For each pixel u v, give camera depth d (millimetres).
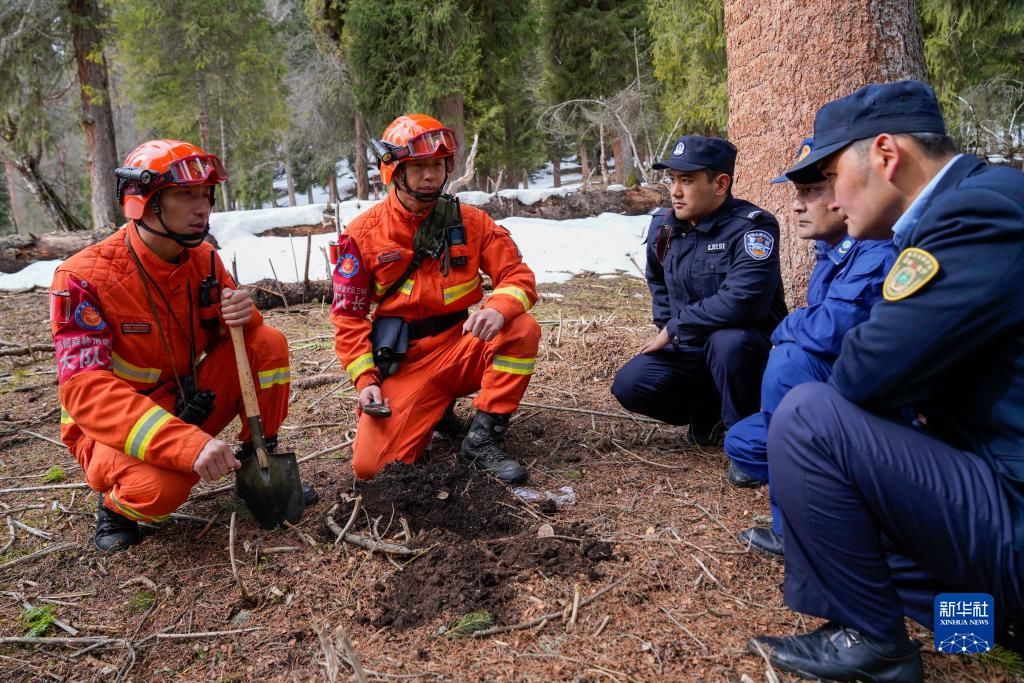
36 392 4273
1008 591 1591
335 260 2947
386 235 2928
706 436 3395
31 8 14297
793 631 1982
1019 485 1569
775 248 3016
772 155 3967
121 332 2412
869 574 1695
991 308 1498
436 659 1903
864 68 3660
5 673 1936
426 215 2951
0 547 2578
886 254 2205
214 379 2703
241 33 19422
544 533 2465
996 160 12320
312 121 25328
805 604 1767
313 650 1969
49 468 3227
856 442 1653
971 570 1614
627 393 3369
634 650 1921
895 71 3674
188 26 18219
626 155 22156
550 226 9906
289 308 6418
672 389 3301
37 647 2043
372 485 2699
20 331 5816
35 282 7824
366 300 2969
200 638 2043
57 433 3656
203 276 2590
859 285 2230
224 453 2271
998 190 1531
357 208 9641
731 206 3156
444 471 2807
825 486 1681
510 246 3088
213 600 2219
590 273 8203
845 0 3639
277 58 21188
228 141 26500
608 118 19672
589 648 1933
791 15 3768
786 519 1767
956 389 1667
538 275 7949
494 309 2836
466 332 3031
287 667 1908
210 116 21875
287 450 3381
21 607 2236
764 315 3037
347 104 22812
